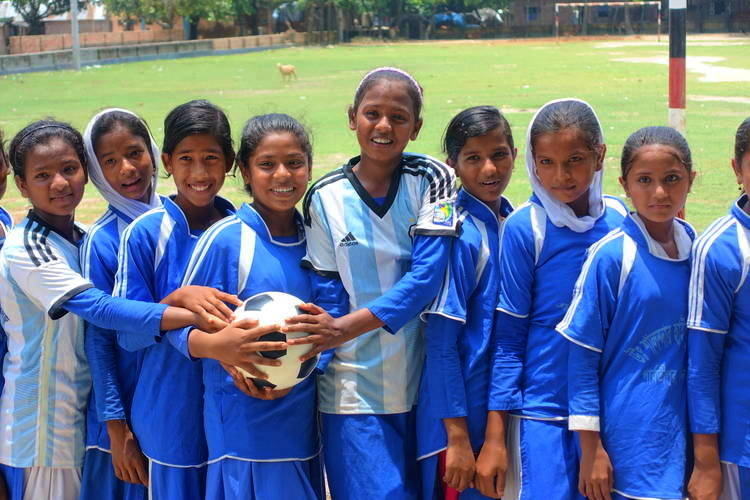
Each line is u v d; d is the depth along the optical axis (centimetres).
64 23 7250
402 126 317
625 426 303
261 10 6831
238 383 304
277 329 292
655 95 2228
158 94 2638
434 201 316
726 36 6197
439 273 311
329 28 6681
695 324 299
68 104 2353
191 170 324
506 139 330
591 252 309
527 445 316
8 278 328
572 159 309
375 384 320
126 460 329
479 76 3067
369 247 317
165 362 323
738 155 307
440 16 7119
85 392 340
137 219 329
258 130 316
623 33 7062
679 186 300
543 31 7125
